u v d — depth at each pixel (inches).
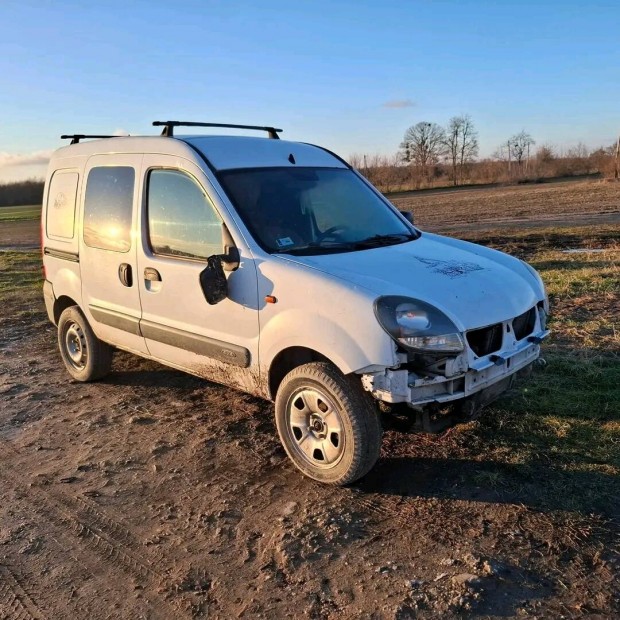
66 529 145.4
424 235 198.2
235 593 119.9
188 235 179.6
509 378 154.7
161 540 138.7
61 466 176.7
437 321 137.8
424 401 137.9
